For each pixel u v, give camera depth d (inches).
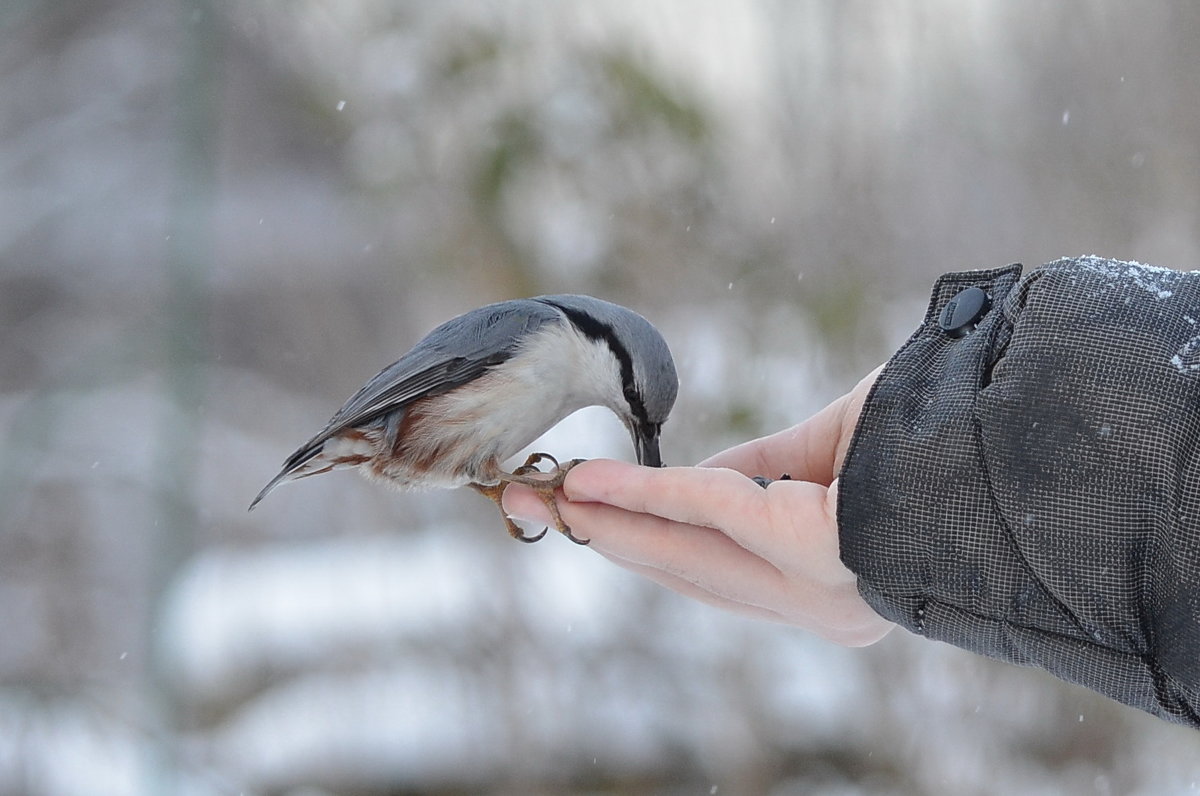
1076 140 362.0
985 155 360.2
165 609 261.4
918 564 131.5
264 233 538.6
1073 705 307.6
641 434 196.9
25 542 428.1
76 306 531.2
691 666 316.2
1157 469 121.1
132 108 547.5
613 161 293.9
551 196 296.2
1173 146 356.8
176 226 258.7
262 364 550.3
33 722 269.6
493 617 321.7
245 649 369.7
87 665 407.8
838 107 321.4
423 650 348.8
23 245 536.7
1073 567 124.1
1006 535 128.3
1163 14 360.8
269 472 538.9
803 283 306.0
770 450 185.2
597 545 164.9
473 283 292.7
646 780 313.3
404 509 433.7
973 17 366.3
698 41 319.0
